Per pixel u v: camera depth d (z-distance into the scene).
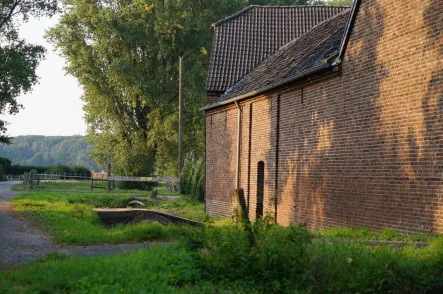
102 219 23.69
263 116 23.56
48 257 11.01
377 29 15.77
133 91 46.47
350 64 17.02
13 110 34.22
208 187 29.95
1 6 32.84
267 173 23.03
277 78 22.03
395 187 14.77
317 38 23.11
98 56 47.72
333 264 9.73
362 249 10.34
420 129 13.96
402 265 9.74
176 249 10.75
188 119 48.25
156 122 47.28
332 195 17.88
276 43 30.73
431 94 13.64
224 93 29.39
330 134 18.11
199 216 27.44
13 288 8.27
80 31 47.19
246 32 31.09
